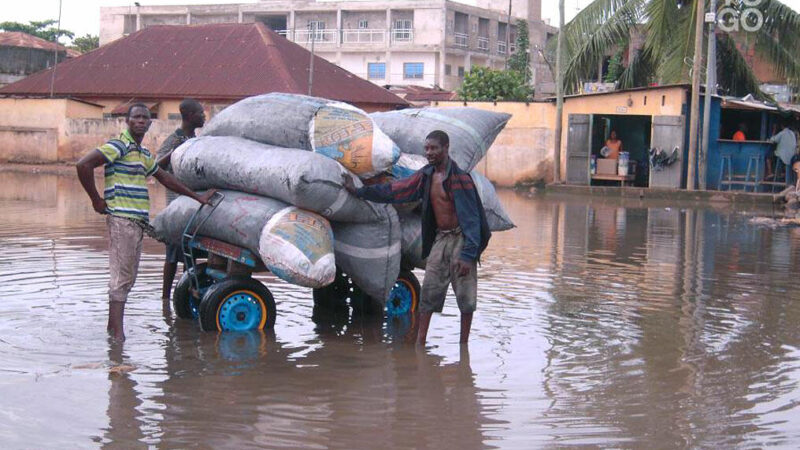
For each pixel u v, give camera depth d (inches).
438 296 259.6
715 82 968.9
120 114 1325.0
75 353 240.7
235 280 270.5
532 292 346.9
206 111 1293.1
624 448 176.1
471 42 2289.6
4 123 1284.4
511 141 1078.4
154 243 463.5
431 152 253.0
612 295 342.6
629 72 1112.8
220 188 275.1
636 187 951.6
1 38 1872.5
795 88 1189.7
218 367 231.0
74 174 1086.4
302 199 250.7
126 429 182.4
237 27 1488.7
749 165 928.3
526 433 184.4
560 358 246.4
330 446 175.3
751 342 267.1
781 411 200.4
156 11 2367.1
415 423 189.9
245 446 174.2
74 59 1477.6
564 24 993.5
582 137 989.8
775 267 424.5
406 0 2204.7
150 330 270.4
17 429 180.9
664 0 956.6
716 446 177.6
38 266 374.9
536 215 696.4
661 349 257.6
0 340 251.0
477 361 242.7
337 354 247.9
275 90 1327.5
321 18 2273.6
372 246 270.2
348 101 1360.7
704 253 473.7
